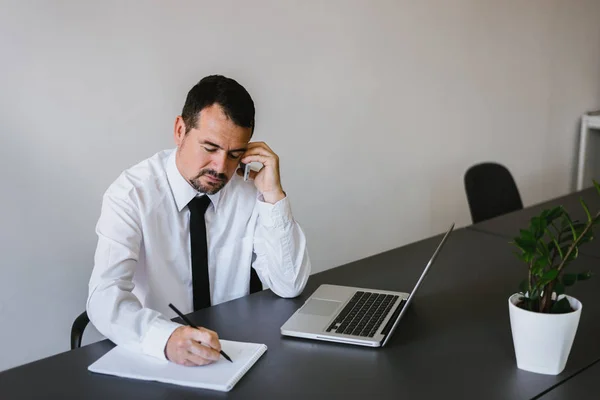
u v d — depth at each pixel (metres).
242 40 2.80
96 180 2.51
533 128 4.34
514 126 4.20
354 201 3.42
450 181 3.89
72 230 2.49
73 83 2.39
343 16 3.13
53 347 2.54
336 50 3.14
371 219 3.53
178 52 2.62
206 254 1.92
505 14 3.93
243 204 1.99
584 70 4.61
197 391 1.35
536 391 1.35
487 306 1.78
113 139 2.52
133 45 2.50
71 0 2.32
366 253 3.55
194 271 1.91
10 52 2.24
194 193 1.88
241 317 1.71
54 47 2.32
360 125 3.34
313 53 3.06
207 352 1.43
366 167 3.42
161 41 2.57
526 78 4.19
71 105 2.40
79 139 2.44
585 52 4.57
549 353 1.40
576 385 1.38
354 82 3.26
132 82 2.52
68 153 2.42
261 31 2.86
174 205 1.89
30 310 2.45
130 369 1.42
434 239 2.37
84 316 1.85
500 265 2.09
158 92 2.60
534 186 4.47
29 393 1.35
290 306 1.79
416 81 3.54
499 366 1.45
